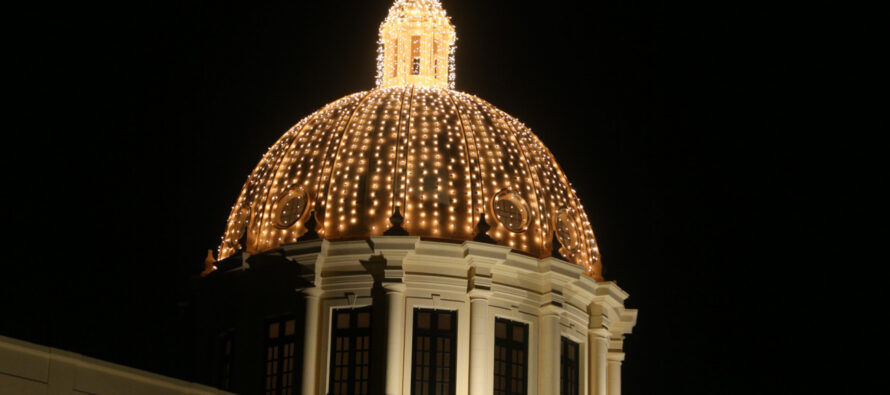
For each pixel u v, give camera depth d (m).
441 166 61.16
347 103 64.81
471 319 58.38
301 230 60.69
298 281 58.62
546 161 65.00
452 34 68.19
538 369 59.38
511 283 59.78
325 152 62.19
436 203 60.34
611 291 63.06
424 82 67.19
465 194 60.78
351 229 59.94
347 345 58.03
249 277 60.12
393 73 67.50
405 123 62.28
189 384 43.00
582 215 65.19
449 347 58.19
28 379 38.72
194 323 61.97
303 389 57.12
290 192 61.56
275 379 58.50
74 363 39.91
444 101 64.00
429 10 68.12
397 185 60.53
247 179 65.50
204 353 60.84
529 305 59.94
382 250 58.22
